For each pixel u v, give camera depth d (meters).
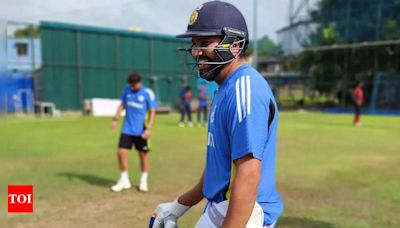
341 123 18.72
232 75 1.88
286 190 6.29
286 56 33.03
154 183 6.69
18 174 7.30
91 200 5.69
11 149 10.33
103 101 25.66
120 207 5.39
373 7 27.86
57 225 4.70
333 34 29.58
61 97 26.39
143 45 29.52
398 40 26.45
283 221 4.83
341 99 29.77
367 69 28.44
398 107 27.16
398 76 27.36
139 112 6.19
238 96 1.76
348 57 29.27
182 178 7.05
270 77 33.31
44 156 9.27
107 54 28.09
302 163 8.52
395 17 27.09
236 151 1.72
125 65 28.88
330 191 6.23
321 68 30.52
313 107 31.28
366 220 4.89
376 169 7.90
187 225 4.66
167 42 30.48
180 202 2.34
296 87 32.38
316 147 10.82
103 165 8.23
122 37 28.61
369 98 28.19
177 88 30.81
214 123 1.87
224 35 1.85
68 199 5.72
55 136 13.30
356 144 11.41
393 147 10.86
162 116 24.70
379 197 5.90
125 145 6.26
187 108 17.98
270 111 1.81
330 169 7.89
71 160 8.79
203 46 1.89
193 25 1.87
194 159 8.93
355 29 28.78
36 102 25.70
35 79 25.94
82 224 4.74
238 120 1.73
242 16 1.92
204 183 2.03
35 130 15.34
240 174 1.70
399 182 6.81
